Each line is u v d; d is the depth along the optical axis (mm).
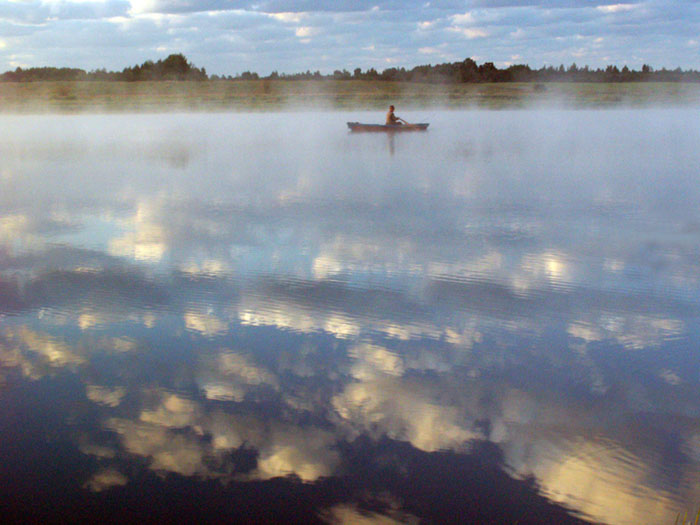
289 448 3217
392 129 27297
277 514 2738
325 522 2688
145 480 2967
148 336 4617
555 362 4195
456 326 4805
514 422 3463
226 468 3066
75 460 3127
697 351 4348
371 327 4789
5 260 6613
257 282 5863
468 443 3268
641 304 5277
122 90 78062
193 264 6457
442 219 8703
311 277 6016
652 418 3500
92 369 4094
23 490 2896
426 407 3623
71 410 3594
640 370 4074
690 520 2703
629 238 7578
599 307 5195
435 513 2754
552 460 3121
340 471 3039
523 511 2756
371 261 6559
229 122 37875
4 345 4457
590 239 7531
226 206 9734
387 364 4172
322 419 3496
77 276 6051
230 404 3662
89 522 2680
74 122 39062
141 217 8883
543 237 7645
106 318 4961
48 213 9195
